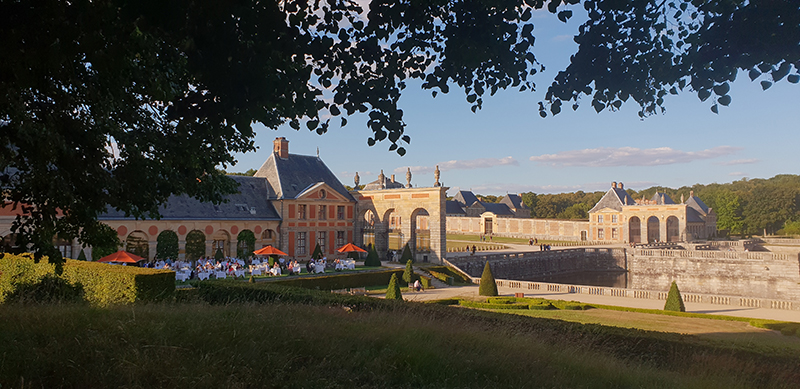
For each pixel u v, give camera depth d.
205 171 12.16
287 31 6.60
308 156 59.03
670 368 11.39
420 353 8.66
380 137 7.36
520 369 8.28
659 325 26.22
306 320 10.66
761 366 10.59
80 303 13.36
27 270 21.56
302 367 7.41
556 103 7.47
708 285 60.47
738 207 127.38
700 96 6.74
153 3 5.65
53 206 9.01
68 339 7.91
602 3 6.84
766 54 6.17
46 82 7.83
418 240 58.50
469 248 70.94
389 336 9.63
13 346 7.38
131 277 19.12
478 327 12.15
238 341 8.34
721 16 6.36
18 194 9.25
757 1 6.08
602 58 7.11
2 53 6.42
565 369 8.73
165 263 39.22
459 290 43.72
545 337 12.03
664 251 64.38
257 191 51.91
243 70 6.47
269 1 6.09
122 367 6.62
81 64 9.03
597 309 33.69
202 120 7.50
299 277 39.16
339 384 6.95
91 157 9.66
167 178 11.37
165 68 8.07
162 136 11.11
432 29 7.44
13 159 9.08
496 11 6.98
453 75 7.66
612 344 12.61
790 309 37.09
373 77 7.25
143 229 40.88
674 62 6.86
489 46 6.99
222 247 47.31
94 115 9.70
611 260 74.50
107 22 5.85
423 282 44.66
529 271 65.81
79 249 36.16
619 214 99.31
